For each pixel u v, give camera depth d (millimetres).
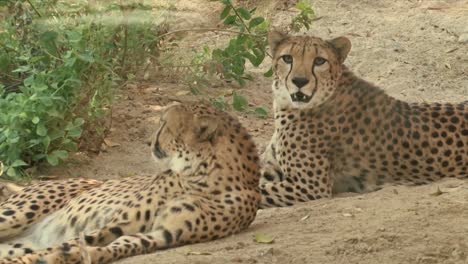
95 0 15977
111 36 16141
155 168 13938
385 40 19672
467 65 18562
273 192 12383
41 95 13375
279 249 9828
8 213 11016
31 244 11008
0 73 15250
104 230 10148
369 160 12664
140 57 16938
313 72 12305
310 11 17500
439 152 12719
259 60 16453
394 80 17891
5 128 13336
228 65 16734
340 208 11211
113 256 9664
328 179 12555
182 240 10062
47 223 11023
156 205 10336
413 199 11406
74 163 13984
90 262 9344
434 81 17906
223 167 10492
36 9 15547
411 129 12750
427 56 18953
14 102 13445
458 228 10383
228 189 10453
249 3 21203
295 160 12523
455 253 9867
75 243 9867
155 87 16812
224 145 10570
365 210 11062
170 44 18281
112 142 14688
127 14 16484
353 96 12695
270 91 17328
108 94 14719
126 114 15578
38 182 12867
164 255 9609
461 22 20422
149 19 16984
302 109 12555
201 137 10406
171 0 19906
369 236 10148
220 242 10172
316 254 9773
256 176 10836
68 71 13828
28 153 13719
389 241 10078
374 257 9773
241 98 15789
